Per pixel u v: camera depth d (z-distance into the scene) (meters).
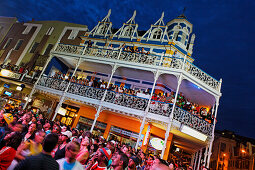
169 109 12.04
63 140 4.39
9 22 27.52
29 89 19.94
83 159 3.76
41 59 21.00
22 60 23.11
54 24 23.88
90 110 17.52
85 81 15.67
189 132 11.84
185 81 14.09
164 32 17.33
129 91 14.08
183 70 12.50
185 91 16.56
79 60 15.73
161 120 11.78
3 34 26.78
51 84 15.79
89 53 16.66
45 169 2.34
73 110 19.20
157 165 1.35
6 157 2.88
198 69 13.59
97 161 3.78
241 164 19.52
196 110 14.05
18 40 25.25
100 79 18.50
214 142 30.64
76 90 14.84
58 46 17.64
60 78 16.34
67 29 22.72
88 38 20.36
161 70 13.12
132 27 19.02
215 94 13.76
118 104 13.37
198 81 13.03
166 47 16.70
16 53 24.06
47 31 23.72
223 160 26.03
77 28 22.16
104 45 19.30
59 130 6.49
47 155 2.51
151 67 13.34
